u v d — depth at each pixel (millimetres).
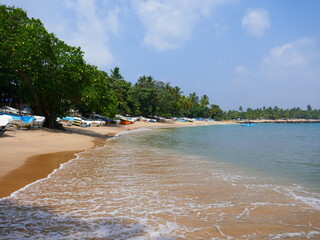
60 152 14312
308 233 5023
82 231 4633
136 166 11461
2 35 21891
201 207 6312
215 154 16875
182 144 23422
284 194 7730
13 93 37406
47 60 23031
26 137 18422
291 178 10039
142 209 5988
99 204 6207
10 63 22188
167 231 4836
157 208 6102
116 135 31406
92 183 8203
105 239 4363
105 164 11641
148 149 18406
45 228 4680
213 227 5133
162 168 11219
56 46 23625
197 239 4570
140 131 43719
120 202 6426
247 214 5941
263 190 8133
